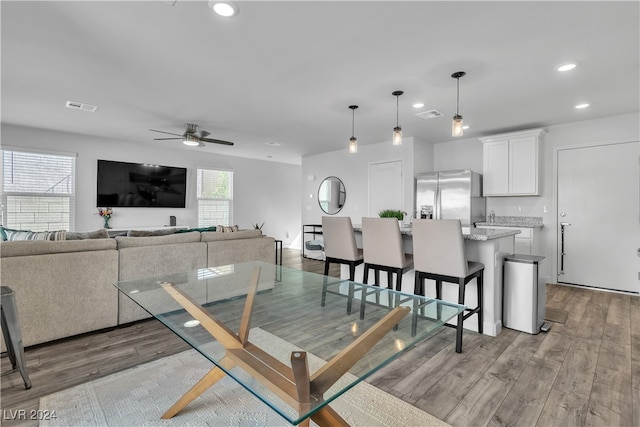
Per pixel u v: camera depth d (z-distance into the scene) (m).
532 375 2.06
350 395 1.83
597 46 2.41
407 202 5.54
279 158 7.86
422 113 4.08
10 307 1.83
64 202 5.39
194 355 2.29
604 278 4.22
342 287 2.52
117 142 5.90
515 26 2.16
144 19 2.12
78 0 1.92
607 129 4.19
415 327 1.49
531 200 4.82
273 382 1.12
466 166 5.60
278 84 3.20
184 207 6.80
